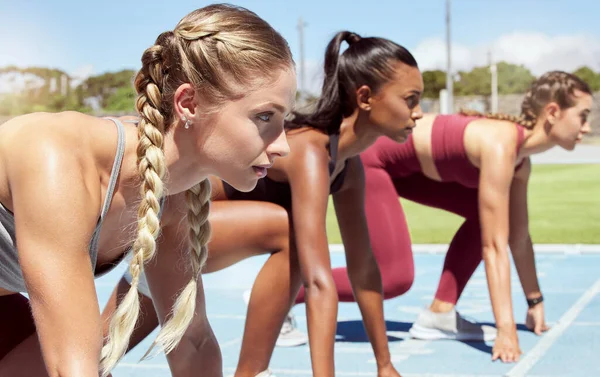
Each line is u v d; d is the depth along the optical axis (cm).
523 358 413
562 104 423
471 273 469
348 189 337
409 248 454
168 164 179
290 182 293
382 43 318
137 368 400
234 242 297
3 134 169
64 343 159
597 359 407
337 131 309
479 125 432
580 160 2550
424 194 486
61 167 160
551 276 696
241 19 175
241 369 297
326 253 281
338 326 503
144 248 173
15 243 180
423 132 453
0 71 6500
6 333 229
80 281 161
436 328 466
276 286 293
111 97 6291
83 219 162
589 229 999
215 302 606
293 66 179
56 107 6412
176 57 172
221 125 174
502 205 412
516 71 7181
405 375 385
